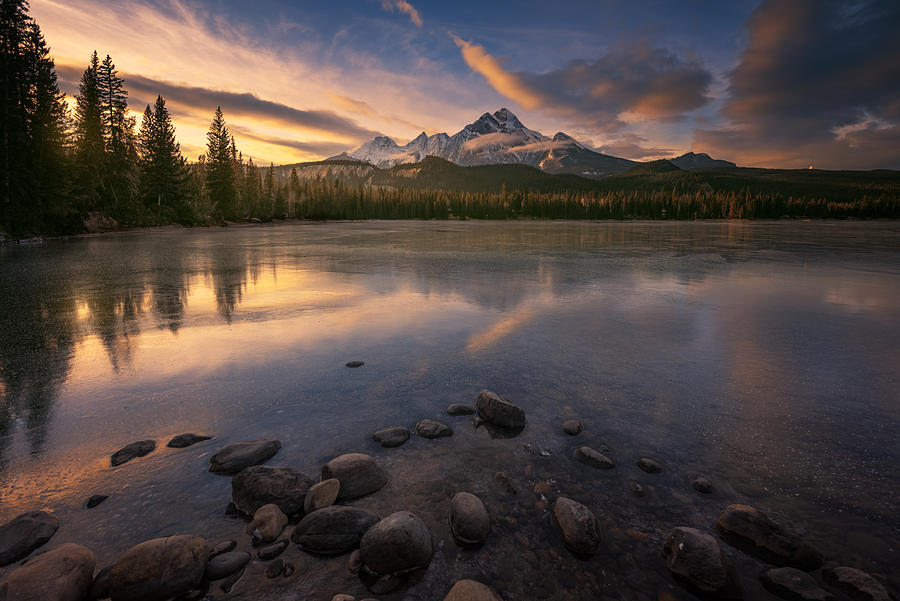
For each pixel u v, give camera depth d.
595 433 4.55
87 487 3.52
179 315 9.99
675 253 27.55
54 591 2.32
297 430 4.57
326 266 19.95
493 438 4.44
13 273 17.41
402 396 5.48
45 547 2.82
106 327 8.89
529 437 4.46
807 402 5.34
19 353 7.15
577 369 6.50
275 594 2.50
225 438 4.38
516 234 53.41
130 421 4.75
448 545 2.92
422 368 6.51
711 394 5.58
